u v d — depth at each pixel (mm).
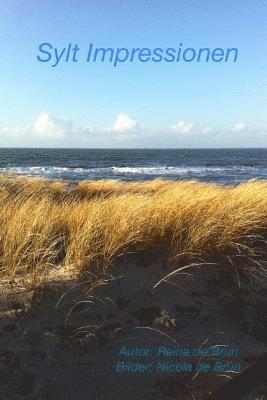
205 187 8969
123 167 46250
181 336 3260
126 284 3758
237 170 42375
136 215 4645
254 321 3604
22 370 2717
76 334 3064
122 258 4152
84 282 3602
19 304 3307
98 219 4582
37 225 4605
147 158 81188
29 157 80250
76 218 4957
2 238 4359
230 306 3730
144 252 4316
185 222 4801
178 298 3705
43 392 2592
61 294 3486
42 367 2770
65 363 2838
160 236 4520
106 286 3676
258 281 4184
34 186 11180
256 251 4648
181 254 4098
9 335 2990
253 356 3139
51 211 5191
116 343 3090
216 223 4652
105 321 3287
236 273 4199
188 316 3494
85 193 11891
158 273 3994
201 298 3775
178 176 32312
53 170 38438
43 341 2984
